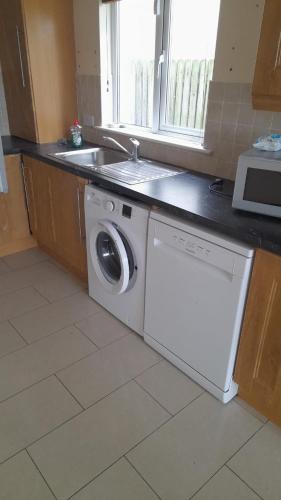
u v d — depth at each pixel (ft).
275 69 4.53
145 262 6.13
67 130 10.12
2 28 9.17
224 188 6.20
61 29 9.00
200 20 6.84
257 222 4.70
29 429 5.14
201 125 7.51
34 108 9.31
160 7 7.23
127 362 6.39
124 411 5.46
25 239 10.19
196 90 7.35
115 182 6.36
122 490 4.42
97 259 7.28
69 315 7.57
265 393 5.04
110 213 6.43
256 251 4.36
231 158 6.68
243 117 6.26
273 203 4.66
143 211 5.73
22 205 9.68
